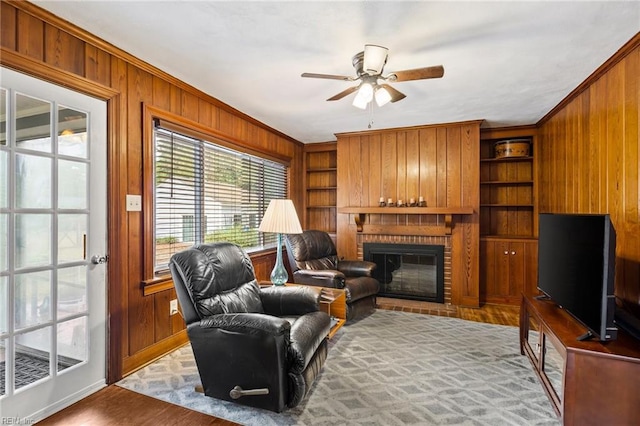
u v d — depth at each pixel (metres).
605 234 1.67
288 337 1.91
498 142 4.50
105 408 1.99
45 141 1.93
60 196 2.01
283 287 2.71
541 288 2.63
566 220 2.15
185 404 2.03
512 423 1.85
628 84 2.21
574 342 1.73
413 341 3.04
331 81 2.87
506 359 2.66
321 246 4.21
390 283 4.70
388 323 3.56
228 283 2.35
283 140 4.93
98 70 2.21
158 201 2.80
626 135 2.23
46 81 1.92
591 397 1.63
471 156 4.18
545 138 4.00
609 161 2.46
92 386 2.16
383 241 4.66
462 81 2.84
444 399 2.09
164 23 1.99
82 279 2.13
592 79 2.70
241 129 3.87
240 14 1.89
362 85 2.27
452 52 2.33
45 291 1.93
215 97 3.29
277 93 3.17
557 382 2.27
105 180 2.27
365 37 2.13
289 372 1.91
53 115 1.96
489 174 4.77
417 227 4.46
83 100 2.13
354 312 3.51
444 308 4.15
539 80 2.80
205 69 2.63
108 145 2.28
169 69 2.63
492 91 3.08
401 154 4.53
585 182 2.87
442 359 2.66
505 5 1.79
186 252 2.16
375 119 4.09
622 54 2.25
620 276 2.28
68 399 2.02
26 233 1.85
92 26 2.02
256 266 4.24
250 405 1.92
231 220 3.82
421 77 2.20
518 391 2.18
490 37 2.12
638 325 1.78
